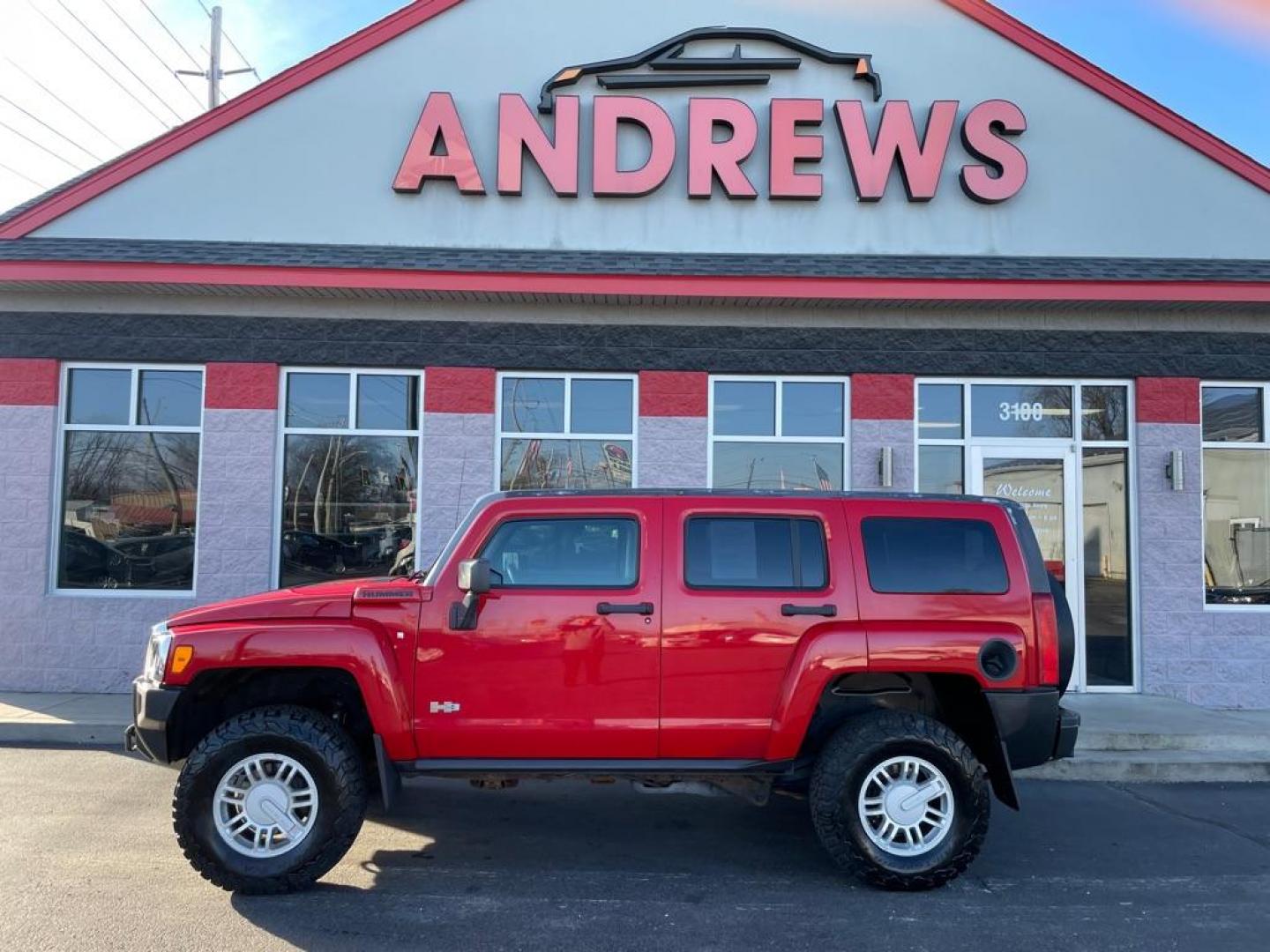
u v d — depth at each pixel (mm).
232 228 9688
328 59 9805
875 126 9984
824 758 4965
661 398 9711
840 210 9859
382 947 4168
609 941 4266
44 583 9492
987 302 9336
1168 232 9859
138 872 5027
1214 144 9859
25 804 6199
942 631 4977
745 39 10031
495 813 6309
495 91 9898
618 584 5027
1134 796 6902
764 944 4250
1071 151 9938
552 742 4910
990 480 9859
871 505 5195
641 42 10000
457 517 9648
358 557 9734
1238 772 7379
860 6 10055
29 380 9609
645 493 5199
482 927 4402
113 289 9359
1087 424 9891
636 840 5773
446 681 4883
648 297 9281
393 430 9797
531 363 9734
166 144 9672
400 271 9016
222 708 5289
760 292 9086
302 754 4801
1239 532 9828
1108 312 9742
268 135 9766
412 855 5438
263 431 9633
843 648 4930
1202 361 9773
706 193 9734
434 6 9891
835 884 5027
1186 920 4570
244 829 4820
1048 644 5047
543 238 9797
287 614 4949
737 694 4941
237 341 9680
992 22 9992
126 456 9742
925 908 4703
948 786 4902
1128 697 9406
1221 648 9547
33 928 4293
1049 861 5438
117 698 9039
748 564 5098
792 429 9844
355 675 4844
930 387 9930
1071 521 9789
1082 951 4207
